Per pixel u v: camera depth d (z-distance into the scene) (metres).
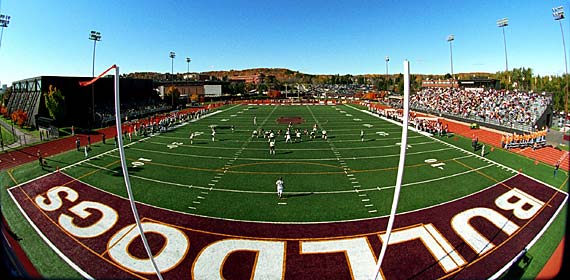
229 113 68.88
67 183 22.47
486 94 61.12
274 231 15.61
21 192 21.11
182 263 13.23
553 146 32.44
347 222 16.48
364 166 26.33
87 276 12.34
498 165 26.31
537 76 89.19
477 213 17.58
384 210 17.84
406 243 14.65
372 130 44.59
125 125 51.69
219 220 16.77
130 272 12.68
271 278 12.32
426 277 12.38
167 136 40.50
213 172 24.81
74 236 15.37
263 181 22.70
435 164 26.78
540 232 15.49
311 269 12.85
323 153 30.91
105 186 21.77
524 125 40.56
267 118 59.25
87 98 56.38
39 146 35.44
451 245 14.54
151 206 18.47
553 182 22.41
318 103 95.81
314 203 18.80
